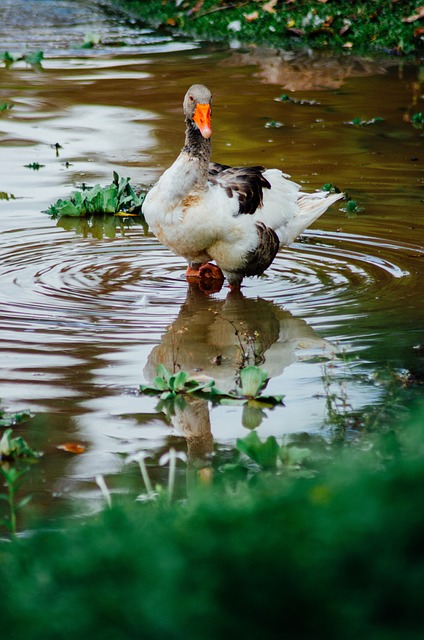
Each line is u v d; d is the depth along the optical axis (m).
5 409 9.99
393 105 23.36
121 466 8.94
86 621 4.95
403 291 13.31
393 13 31.06
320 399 10.23
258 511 5.75
